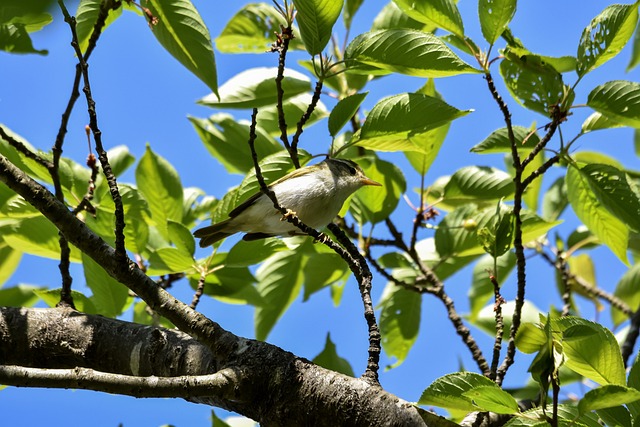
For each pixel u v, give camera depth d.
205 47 6.97
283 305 10.42
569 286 11.14
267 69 9.97
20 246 8.55
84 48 7.68
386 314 10.81
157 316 9.02
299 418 6.02
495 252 7.24
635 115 7.32
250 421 8.72
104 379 5.30
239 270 9.27
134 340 6.79
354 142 7.85
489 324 10.80
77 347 6.79
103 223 8.62
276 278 10.43
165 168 9.75
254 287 9.67
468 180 10.25
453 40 7.93
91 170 8.56
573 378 9.62
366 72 7.44
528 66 7.80
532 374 5.18
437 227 10.26
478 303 10.95
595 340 5.95
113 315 8.52
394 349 10.86
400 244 10.27
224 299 9.60
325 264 10.16
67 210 6.41
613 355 5.98
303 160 7.99
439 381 5.75
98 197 9.12
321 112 10.09
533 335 5.99
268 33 9.37
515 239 7.21
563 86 7.70
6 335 6.77
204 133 10.07
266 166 8.02
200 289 8.59
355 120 10.58
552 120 7.50
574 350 6.02
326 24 6.74
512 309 10.66
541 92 7.78
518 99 7.88
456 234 10.19
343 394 6.03
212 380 5.91
